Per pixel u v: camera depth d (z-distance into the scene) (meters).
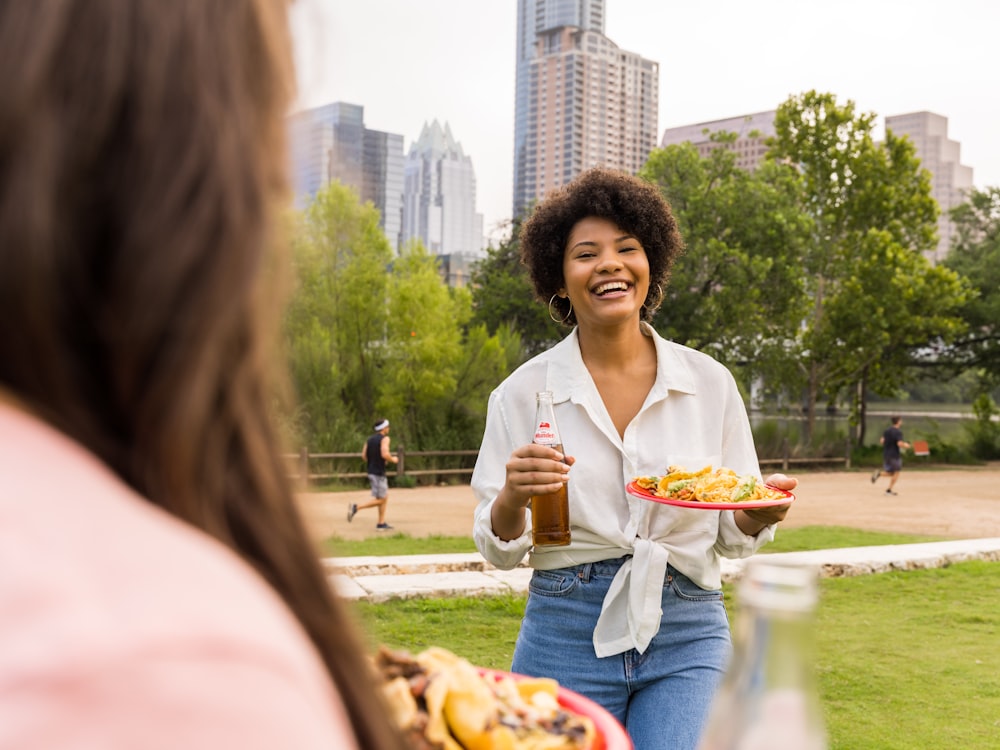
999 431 32.91
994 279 33.66
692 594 2.39
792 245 28.56
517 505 2.34
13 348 0.39
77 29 0.38
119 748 0.30
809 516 15.74
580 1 131.62
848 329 29.38
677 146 29.17
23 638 0.30
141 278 0.38
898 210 30.30
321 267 22.25
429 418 23.02
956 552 9.99
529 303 31.31
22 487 0.35
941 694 5.72
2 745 0.29
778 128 31.12
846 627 7.37
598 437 2.47
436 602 7.72
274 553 0.45
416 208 131.75
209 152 0.39
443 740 0.79
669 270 2.76
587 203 2.55
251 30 0.42
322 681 0.39
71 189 0.37
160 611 0.33
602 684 2.36
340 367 22.48
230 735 0.32
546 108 114.31
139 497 0.40
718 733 0.64
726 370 2.57
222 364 0.42
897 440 20.20
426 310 22.72
